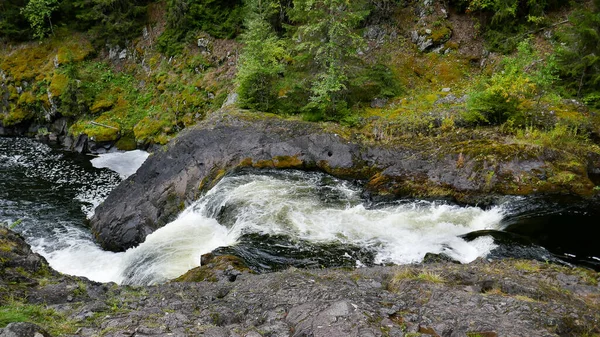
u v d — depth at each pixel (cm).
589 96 1315
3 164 1797
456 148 1180
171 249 1019
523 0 1644
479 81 1524
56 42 2389
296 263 854
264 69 1441
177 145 1365
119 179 1648
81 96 2111
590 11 1407
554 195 1023
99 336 414
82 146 1975
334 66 1417
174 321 456
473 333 423
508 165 1090
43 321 452
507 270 663
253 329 441
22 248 694
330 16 1400
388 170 1181
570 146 1162
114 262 1123
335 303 477
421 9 1773
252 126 1389
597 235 888
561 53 1372
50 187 1571
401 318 458
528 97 1369
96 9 2355
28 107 2230
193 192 1265
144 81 2208
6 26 2416
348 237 955
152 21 2350
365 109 1503
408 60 1702
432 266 705
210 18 2142
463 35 1717
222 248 907
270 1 1870
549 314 464
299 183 1216
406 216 1031
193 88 1995
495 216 995
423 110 1439
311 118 1405
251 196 1136
